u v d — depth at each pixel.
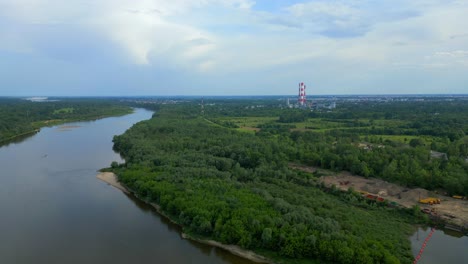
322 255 69.00
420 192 106.06
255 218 78.00
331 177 124.88
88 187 117.62
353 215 86.31
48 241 79.88
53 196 108.75
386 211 95.88
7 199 105.62
